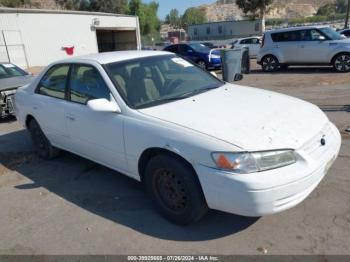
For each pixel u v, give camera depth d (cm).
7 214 383
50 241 328
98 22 2811
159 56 445
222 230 322
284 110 339
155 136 319
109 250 308
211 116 321
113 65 398
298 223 321
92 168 487
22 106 530
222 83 443
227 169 275
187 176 305
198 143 289
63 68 457
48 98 473
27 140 648
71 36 2603
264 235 310
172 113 334
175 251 299
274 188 269
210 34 5206
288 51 1333
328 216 327
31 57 2352
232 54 1138
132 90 374
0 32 2156
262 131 293
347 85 950
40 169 499
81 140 422
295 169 278
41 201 405
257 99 370
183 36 5619
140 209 369
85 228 343
